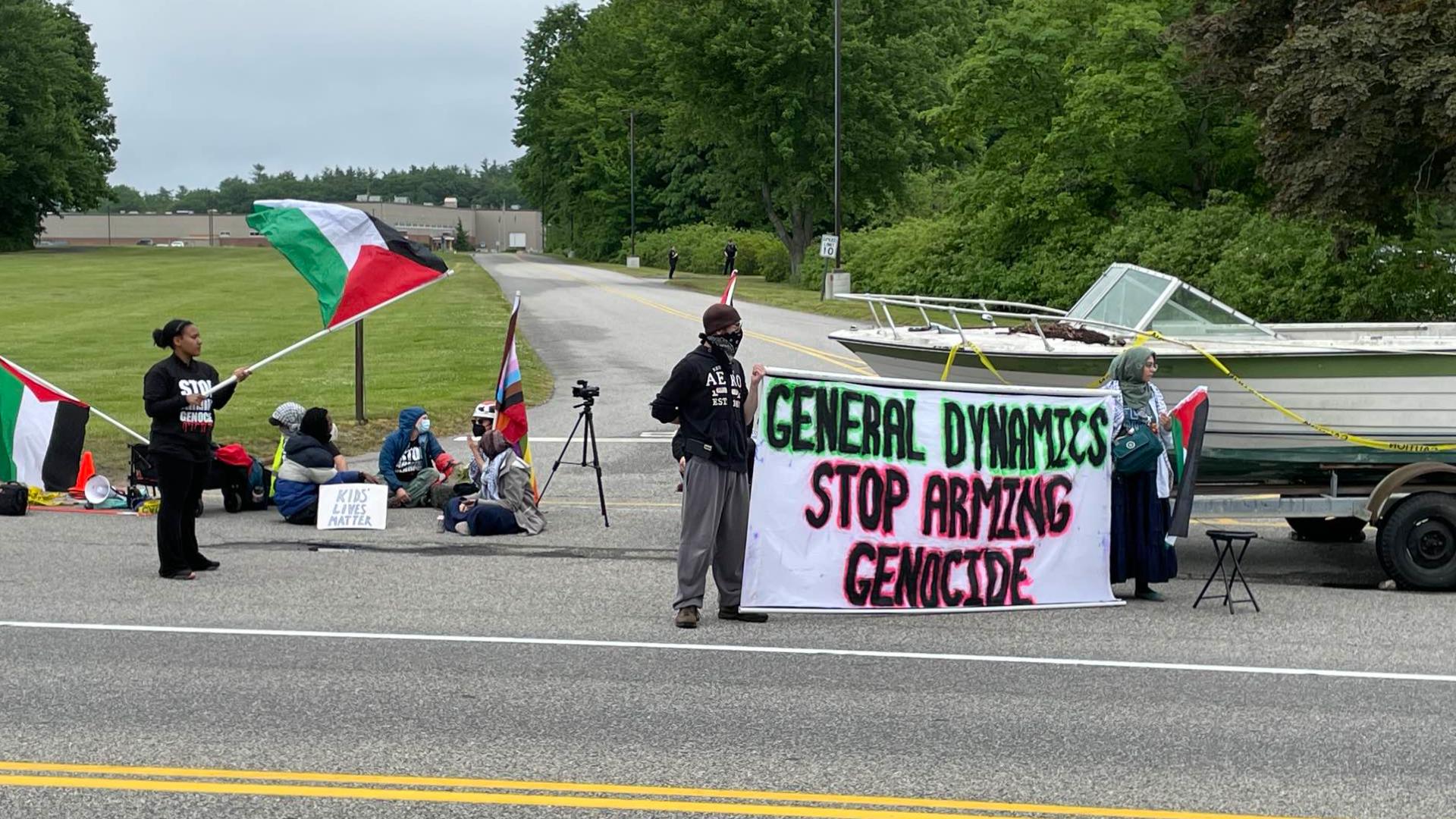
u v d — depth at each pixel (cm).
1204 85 3269
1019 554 930
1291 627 869
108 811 523
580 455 1631
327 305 1328
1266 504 1019
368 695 686
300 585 955
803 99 6456
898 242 5238
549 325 3600
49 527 1190
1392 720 662
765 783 562
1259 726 649
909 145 6494
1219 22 2928
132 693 685
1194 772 582
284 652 769
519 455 1222
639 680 720
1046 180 4212
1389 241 2973
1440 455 1089
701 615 887
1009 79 4416
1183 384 1121
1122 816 529
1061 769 584
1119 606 933
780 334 3212
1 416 1347
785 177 6688
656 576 1009
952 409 919
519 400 1204
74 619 844
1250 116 3684
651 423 1883
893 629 855
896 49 6438
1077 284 4041
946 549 915
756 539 877
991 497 924
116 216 17225
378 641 798
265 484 1293
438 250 14400
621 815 523
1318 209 2569
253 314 4106
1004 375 1190
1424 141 2480
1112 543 962
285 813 522
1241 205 3681
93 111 10894
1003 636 838
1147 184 4169
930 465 912
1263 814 534
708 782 562
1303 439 1116
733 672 740
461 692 694
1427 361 1071
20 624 827
